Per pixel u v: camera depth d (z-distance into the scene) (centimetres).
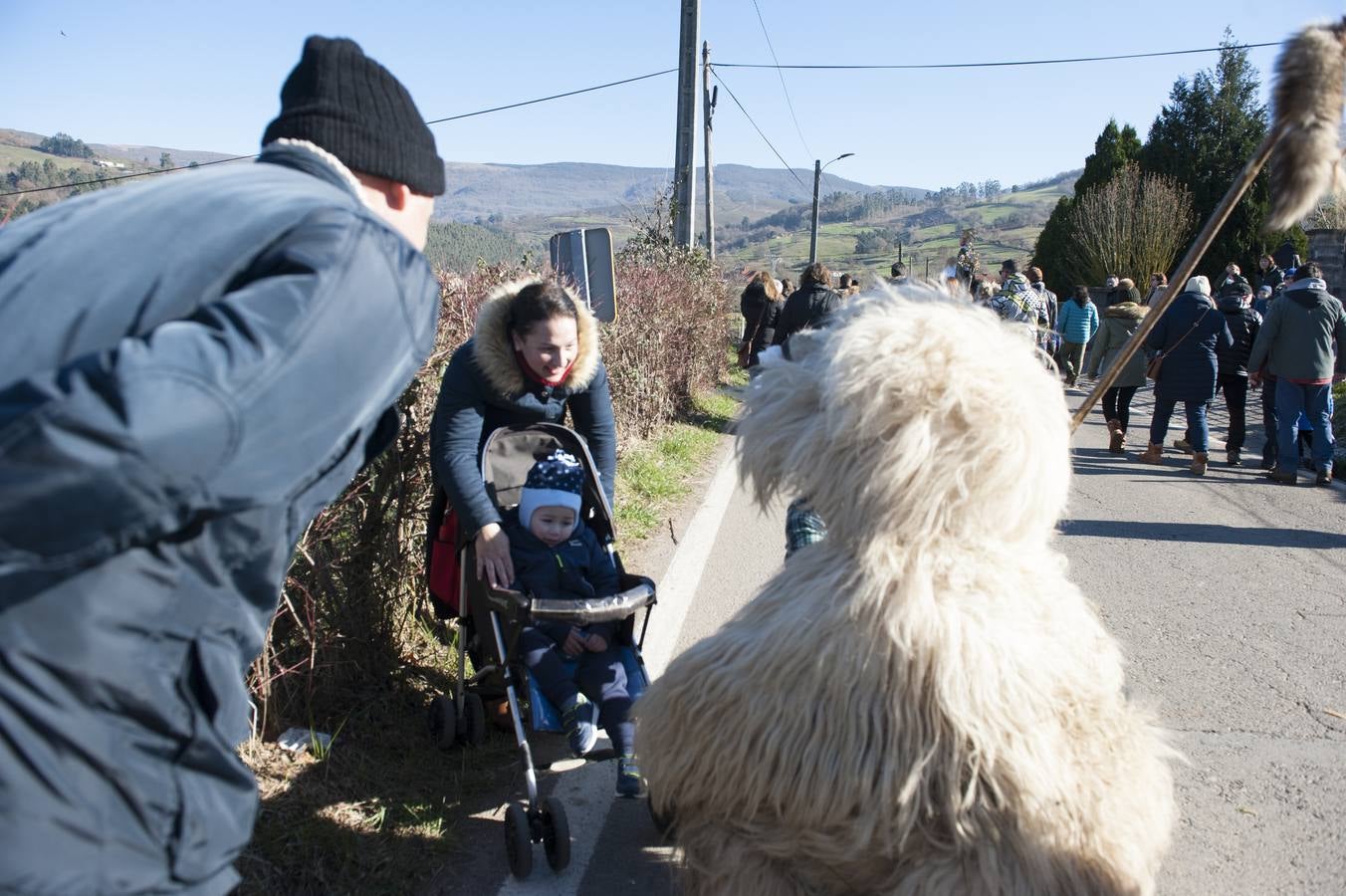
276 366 143
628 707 347
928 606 231
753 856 250
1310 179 232
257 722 378
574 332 385
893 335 242
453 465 371
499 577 354
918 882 228
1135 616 594
